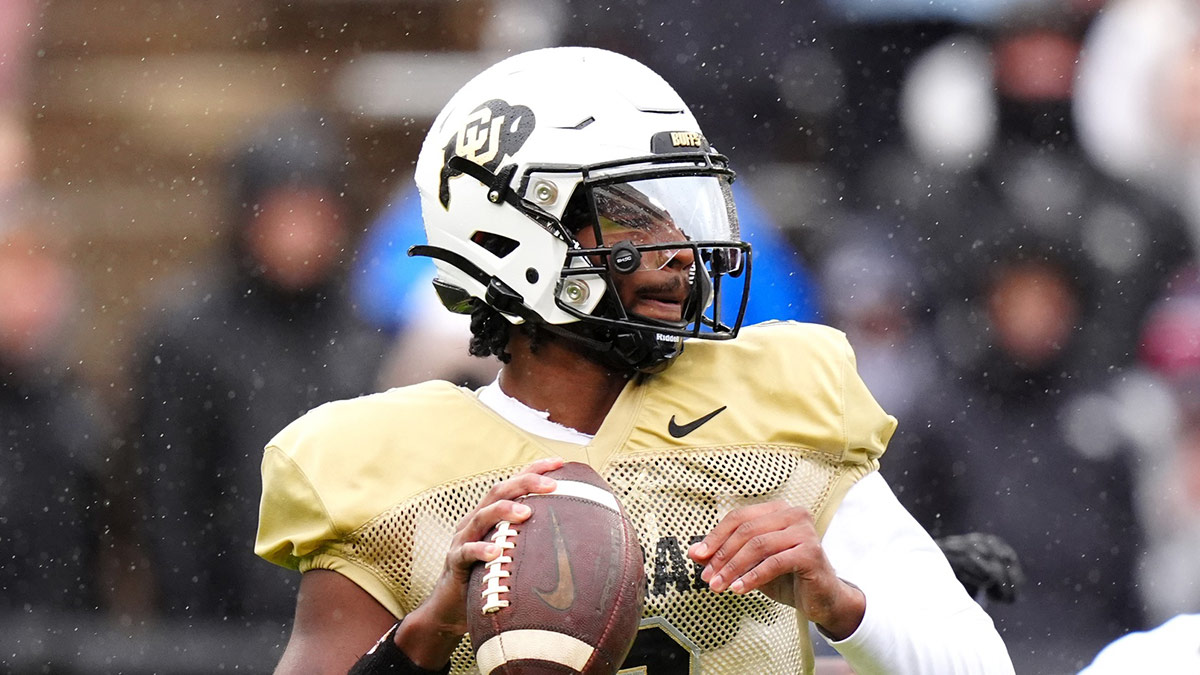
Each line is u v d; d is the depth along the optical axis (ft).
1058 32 68.33
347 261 58.34
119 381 56.13
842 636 24.38
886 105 67.87
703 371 26.50
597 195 25.44
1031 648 57.93
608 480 25.41
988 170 66.95
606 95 26.03
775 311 62.08
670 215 25.49
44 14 71.36
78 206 69.56
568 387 26.16
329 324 55.16
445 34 69.00
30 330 63.46
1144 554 59.26
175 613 53.21
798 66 67.56
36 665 53.31
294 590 53.06
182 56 71.31
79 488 55.06
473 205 26.32
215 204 69.67
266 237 55.21
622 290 25.57
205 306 54.65
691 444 25.68
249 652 52.42
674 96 26.66
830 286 63.57
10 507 54.95
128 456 54.70
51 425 56.34
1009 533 58.95
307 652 24.91
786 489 25.85
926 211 65.62
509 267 26.00
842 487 26.30
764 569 23.20
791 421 26.16
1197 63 67.67
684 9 67.82
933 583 26.45
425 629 22.98
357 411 25.95
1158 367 62.80
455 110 27.04
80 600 54.34
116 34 70.74
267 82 69.56
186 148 70.49
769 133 67.41
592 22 68.18
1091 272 64.39
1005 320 63.00
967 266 64.28
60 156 70.79
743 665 25.62
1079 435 60.70
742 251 26.37
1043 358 62.34
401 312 56.34
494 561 22.00
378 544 24.94
